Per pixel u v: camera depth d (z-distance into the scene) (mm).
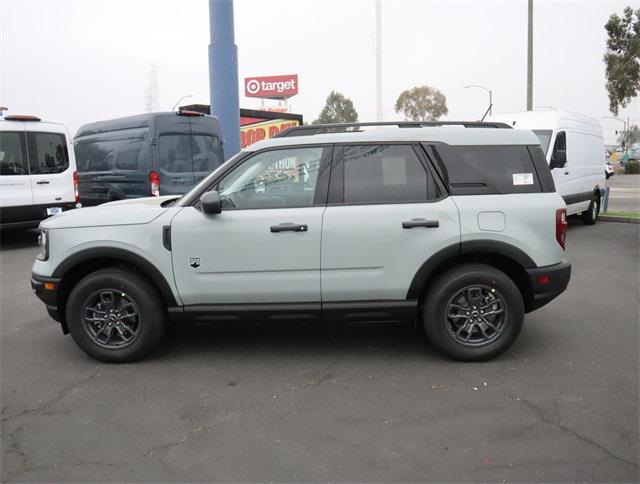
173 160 10609
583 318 5629
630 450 3113
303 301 4398
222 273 4359
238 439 3303
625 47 36875
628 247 10039
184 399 3861
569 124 11953
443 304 4352
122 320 4523
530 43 19984
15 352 4852
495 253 4406
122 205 4926
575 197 12039
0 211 9805
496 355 4441
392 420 3504
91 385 4121
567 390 3904
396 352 4695
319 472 2943
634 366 4332
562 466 2967
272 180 4438
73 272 4570
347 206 4352
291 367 4410
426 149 4453
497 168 4453
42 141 10312
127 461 3086
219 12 12906
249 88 64938
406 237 4297
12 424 3537
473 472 2920
